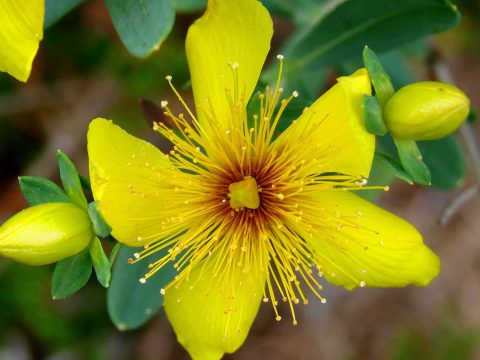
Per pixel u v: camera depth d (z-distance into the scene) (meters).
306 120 0.11
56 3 0.12
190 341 0.11
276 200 0.11
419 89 0.10
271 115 0.11
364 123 0.10
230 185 0.11
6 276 0.17
